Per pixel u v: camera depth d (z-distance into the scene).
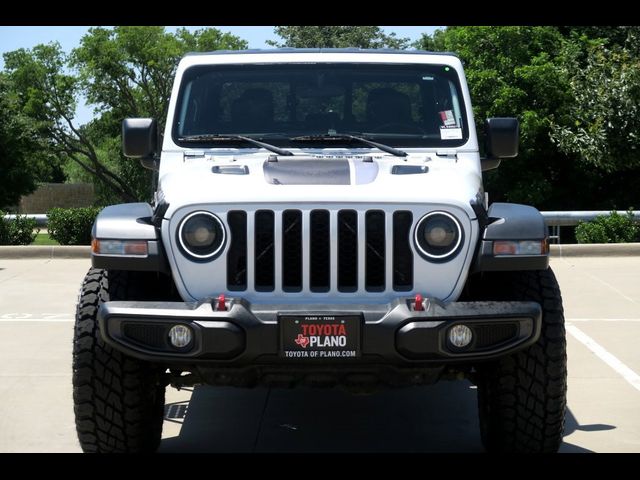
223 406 6.38
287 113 5.79
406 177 5.04
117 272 4.90
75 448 5.46
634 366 7.54
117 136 57.50
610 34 24.84
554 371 4.70
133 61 55.06
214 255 4.68
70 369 7.44
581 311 10.12
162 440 5.63
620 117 20.03
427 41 37.97
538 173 25.03
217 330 4.41
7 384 6.97
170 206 4.71
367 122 5.78
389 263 4.68
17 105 36.62
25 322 9.59
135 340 4.52
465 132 5.73
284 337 4.43
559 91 23.14
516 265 4.69
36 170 52.03
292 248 4.69
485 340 4.52
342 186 4.79
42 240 21.16
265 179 4.93
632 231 15.74
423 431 5.80
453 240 4.70
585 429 5.82
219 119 5.76
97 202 65.38
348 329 4.43
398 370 4.62
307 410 6.28
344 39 49.12
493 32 23.94
